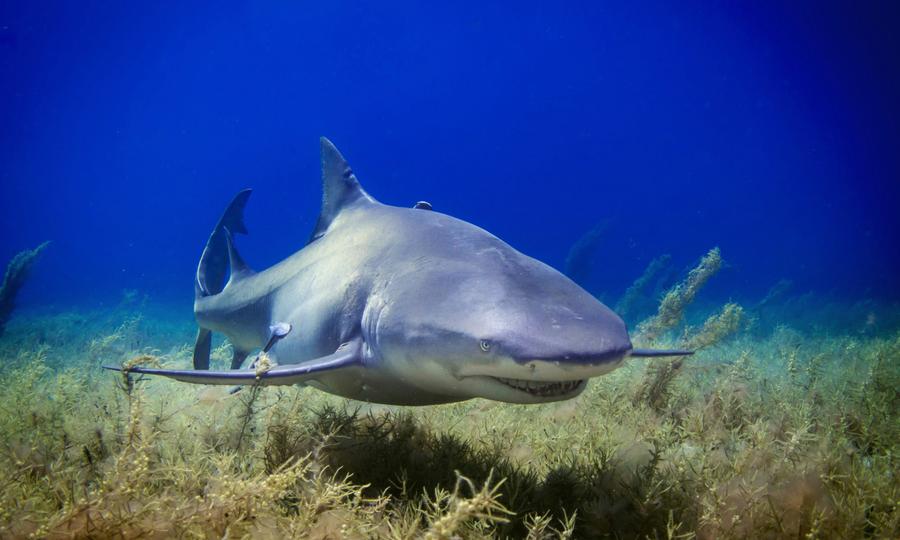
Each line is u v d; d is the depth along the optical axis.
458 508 1.98
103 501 2.43
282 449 3.62
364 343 3.91
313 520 2.62
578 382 3.06
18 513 2.43
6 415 4.62
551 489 3.30
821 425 4.66
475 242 3.84
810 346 9.39
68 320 15.09
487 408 5.23
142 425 3.72
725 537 2.89
